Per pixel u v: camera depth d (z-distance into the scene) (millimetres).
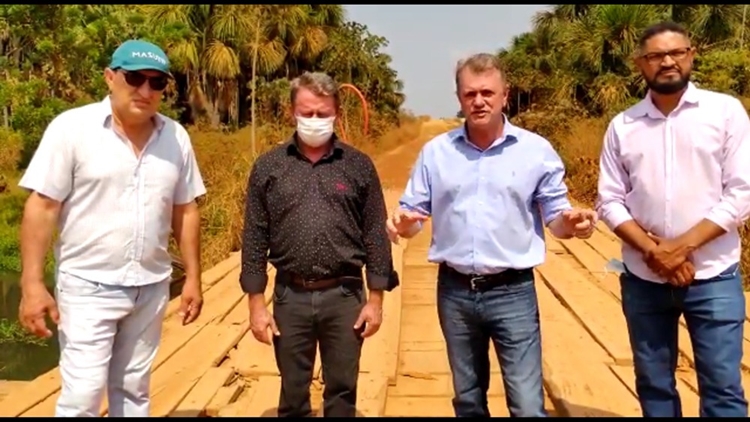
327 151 3373
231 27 25781
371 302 3449
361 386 4660
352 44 27203
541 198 3303
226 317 6176
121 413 3529
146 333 3484
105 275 3297
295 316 3447
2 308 9852
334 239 3354
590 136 16578
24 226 3209
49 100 13938
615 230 3398
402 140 27484
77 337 3270
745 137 3229
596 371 4895
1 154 15359
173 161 3402
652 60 3227
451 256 3340
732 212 3176
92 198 3244
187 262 3596
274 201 3365
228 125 25609
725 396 3330
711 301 3303
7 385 5539
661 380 3486
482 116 3178
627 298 3525
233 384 4828
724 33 21000
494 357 5242
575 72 23281
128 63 3150
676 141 3271
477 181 3277
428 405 4645
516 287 3303
